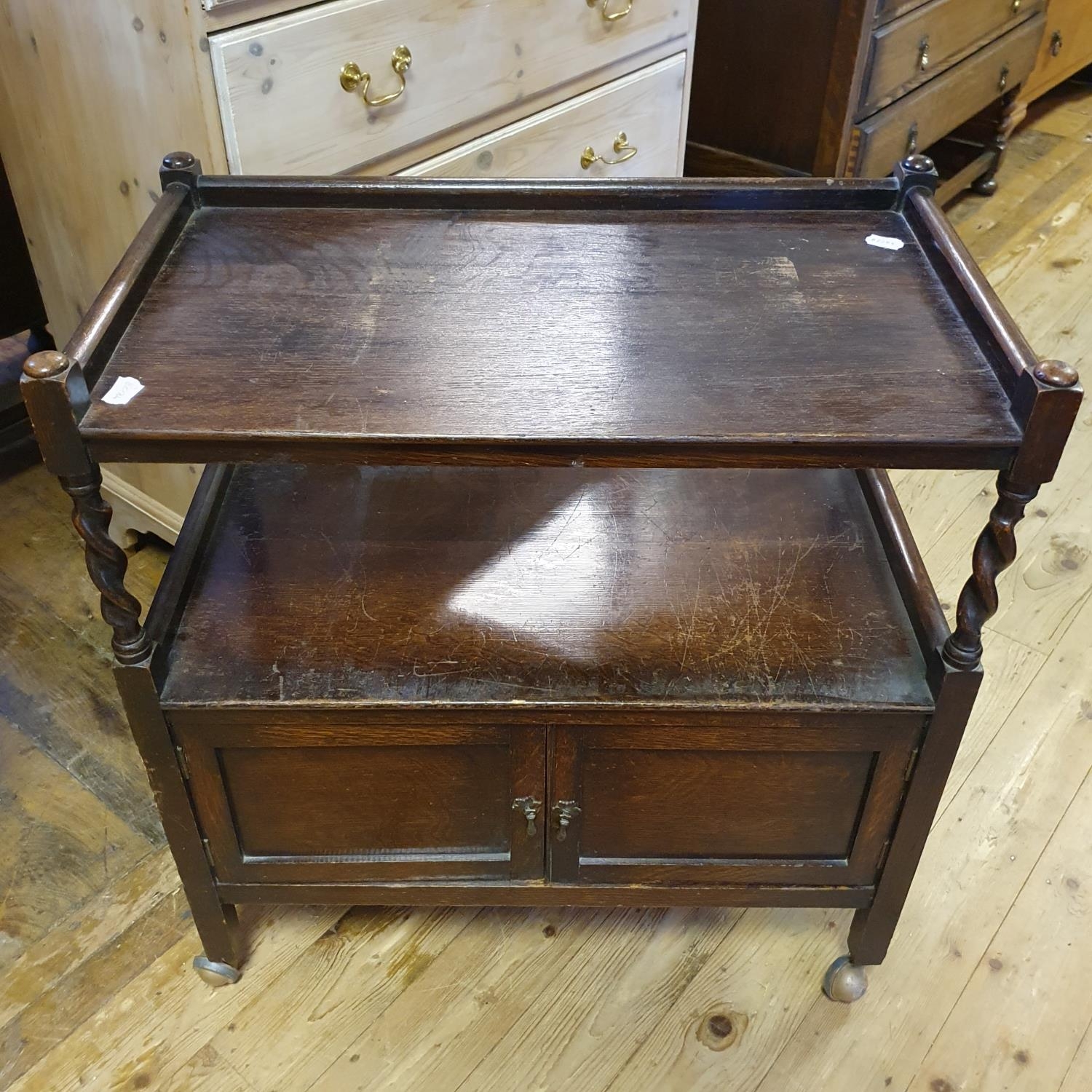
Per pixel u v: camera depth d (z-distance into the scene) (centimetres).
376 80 123
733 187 111
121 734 147
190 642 101
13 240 174
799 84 203
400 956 124
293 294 98
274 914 128
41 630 162
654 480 121
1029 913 128
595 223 110
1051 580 175
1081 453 202
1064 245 260
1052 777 144
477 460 84
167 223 104
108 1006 118
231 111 110
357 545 112
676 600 106
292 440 82
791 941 126
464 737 99
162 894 129
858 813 106
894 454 83
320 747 99
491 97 139
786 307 98
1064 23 284
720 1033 117
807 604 106
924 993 121
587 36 149
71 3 115
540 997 120
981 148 274
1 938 124
